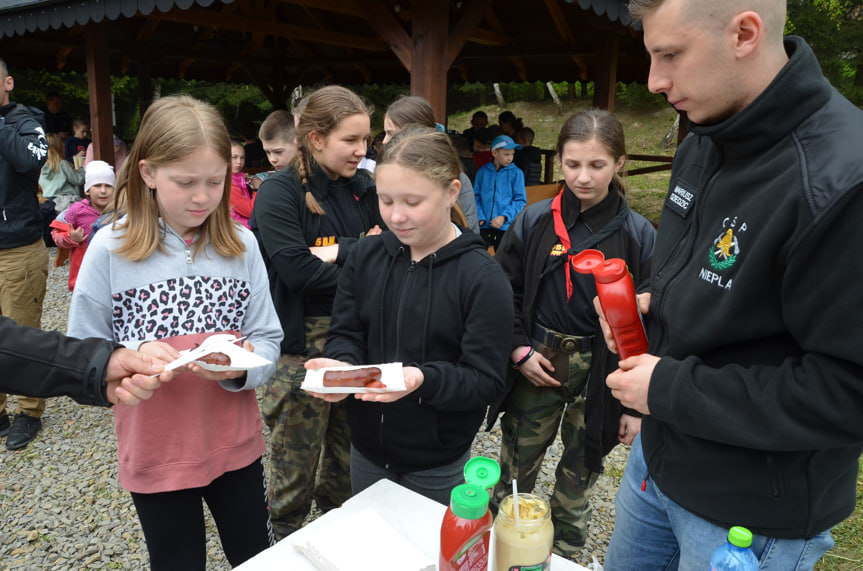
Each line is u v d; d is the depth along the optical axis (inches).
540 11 300.7
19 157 123.7
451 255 65.9
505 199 233.6
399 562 45.3
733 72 41.7
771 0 40.0
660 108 878.4
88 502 113.8
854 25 440.5
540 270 85.7
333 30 360.5
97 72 273.9
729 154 45.3
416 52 184.1
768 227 40.4
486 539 42.8
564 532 91.0
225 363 55.1
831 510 44.4
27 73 656.4
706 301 45.4
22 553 99.6
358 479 72.9
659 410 45.6
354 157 89.3
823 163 38.4
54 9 234.2
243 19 293.9
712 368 44.3
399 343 68.2
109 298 60.9
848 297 37.0
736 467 44.6
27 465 126.1
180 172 56.8
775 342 43.5
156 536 64.1
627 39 329.1
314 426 91.7
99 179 146.6
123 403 51.1
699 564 48.3
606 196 84.6
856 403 38.1
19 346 48.6
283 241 85.7
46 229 306.8
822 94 40.9
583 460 88.9
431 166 59.8
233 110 749.9
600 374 82.7
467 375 62.5
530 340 87.7
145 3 195.9
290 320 88.9
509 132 343.3
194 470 62.9
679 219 52.7
